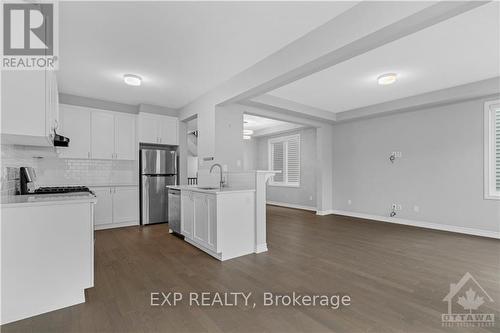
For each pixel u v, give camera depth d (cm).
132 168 534
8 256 180
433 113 482
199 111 469
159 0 209
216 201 311
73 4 210
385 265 291
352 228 487
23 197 217
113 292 225
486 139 418
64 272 199
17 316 182
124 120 507
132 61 320
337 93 458
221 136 430
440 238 411
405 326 175
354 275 263
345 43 225
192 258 317
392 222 541
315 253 337
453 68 346
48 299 193
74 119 451
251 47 288
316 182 702
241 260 310
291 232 455
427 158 489
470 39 270
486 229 419
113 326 175
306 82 402
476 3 172
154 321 181
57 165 454
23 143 239
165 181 535
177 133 560
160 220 527
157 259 312
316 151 701
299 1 212
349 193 625
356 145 612
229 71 354
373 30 205
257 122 732
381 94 464
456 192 452
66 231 200
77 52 295
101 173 500
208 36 264
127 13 224
